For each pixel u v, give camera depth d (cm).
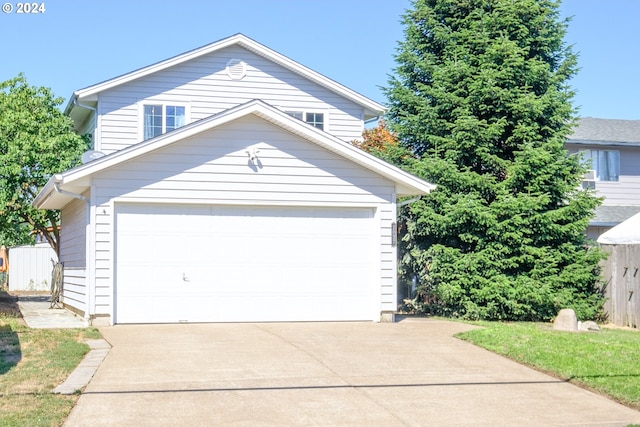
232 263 1444
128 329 1319
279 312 1466
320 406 838
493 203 1739
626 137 2672
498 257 1745
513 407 861
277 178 1459
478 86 1786
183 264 1416
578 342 1241
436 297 1792
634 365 1060
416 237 1828
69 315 1622
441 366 1057
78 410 789
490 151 1823
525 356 1109
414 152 1931
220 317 1433
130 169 1383
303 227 1487
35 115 2128
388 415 812
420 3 1938
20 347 1107
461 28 1906
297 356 1093
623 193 2666
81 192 1429
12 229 2262
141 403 825
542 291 1698
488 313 1727
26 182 2066
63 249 1969
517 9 1852
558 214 1745
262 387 910
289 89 2202
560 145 1795
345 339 1253
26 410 773
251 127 1447
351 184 1502
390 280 1518
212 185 1423
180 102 2108
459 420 802
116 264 1381
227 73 2147
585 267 1769
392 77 1961
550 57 1942
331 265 1498
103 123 2042
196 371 980
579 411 852
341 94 2234
